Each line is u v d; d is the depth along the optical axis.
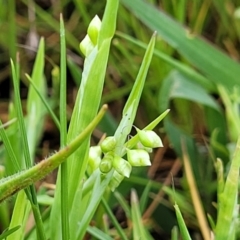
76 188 0.19
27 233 0.26
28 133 0.29
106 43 0.18
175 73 0.35
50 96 0.42
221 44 0.42
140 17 0.35
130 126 0.18
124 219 0.32
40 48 0.30
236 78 0.35
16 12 0.46
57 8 0.45
